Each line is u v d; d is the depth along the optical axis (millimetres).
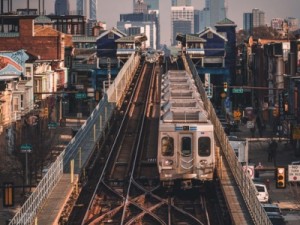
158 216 65375
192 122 73875
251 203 59125
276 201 97688
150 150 99125
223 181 70875
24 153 103250
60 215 60594
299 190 102125
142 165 88938
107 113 117250
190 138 72250
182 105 81875
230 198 64500
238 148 97812
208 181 73125
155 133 112938
